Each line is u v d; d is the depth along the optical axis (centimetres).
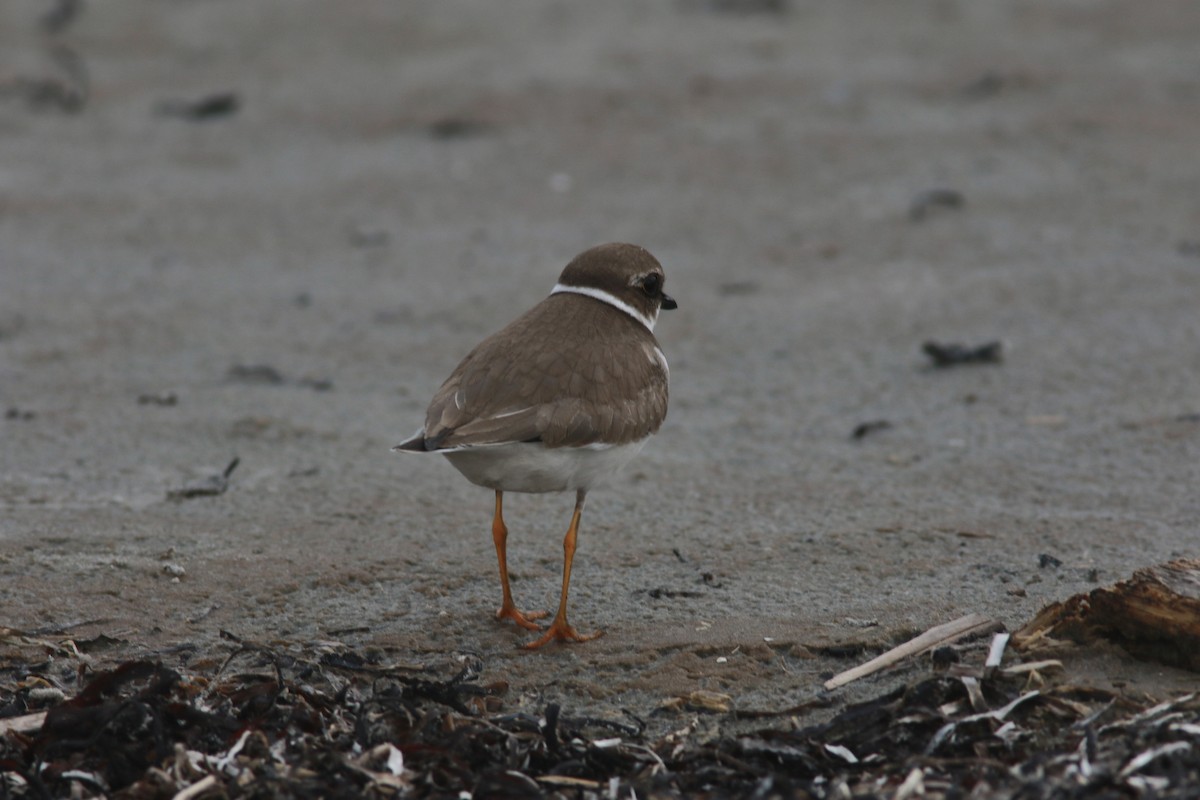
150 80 2534
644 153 2083
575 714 738
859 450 1148
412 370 1364
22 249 1742
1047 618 780
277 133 2238
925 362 1352
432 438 780
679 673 774
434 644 814
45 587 875
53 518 989
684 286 1597
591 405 812
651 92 2359
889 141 2095
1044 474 1077
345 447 1155
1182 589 732
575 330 854
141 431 1183
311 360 1388
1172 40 2641
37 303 1549
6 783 656
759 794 632
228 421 1208
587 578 900
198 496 1041
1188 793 598
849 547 938
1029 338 1398
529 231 1798
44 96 2406
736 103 2297
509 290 1591
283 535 966
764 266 1656
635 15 2897
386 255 1725
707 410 1256
